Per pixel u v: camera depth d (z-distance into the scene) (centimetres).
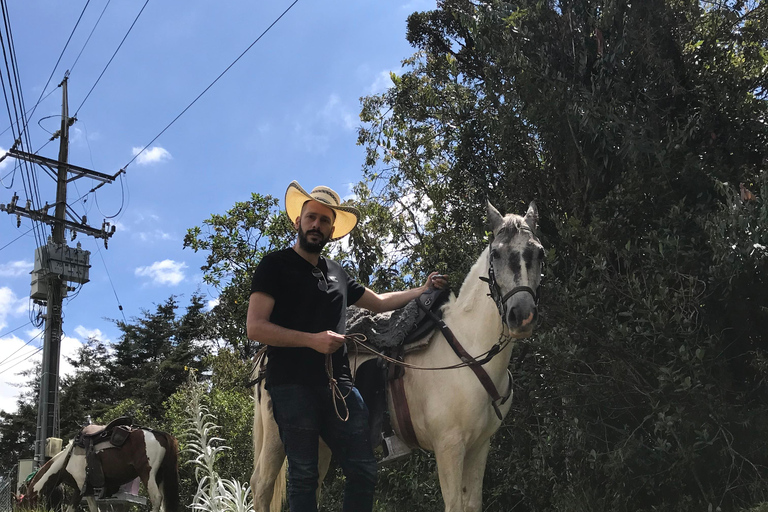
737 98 625
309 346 288
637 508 539
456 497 365
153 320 3572
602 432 576
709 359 502
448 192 923
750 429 488
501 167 821
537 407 604
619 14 684
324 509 700
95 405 3134
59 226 1636
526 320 339
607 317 540
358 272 1030
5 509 1036
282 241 1788
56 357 1568
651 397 519
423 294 417
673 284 550
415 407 391
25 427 3741
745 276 491
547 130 714
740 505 476
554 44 757
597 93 683
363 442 312
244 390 1163
